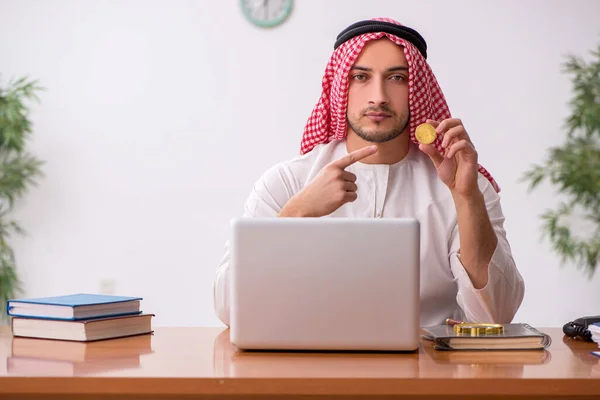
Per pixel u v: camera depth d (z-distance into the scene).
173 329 1.75
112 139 4.43
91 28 4.44
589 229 4.27
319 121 2.22
